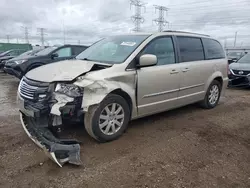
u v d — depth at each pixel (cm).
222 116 526
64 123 332
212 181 281
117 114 371
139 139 384
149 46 416
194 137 402
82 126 415
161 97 434
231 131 439
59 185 263
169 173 293
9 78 1116
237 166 318
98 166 302
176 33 480
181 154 342
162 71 424
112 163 310
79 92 324
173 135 406
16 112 514
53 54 900
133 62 386
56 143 304
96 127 344
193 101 524
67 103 316
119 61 386
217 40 606
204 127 450
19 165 298
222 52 610
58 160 294
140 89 394
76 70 347
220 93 604
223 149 364
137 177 282
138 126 442
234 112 562
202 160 329
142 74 392
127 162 313
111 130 369
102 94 336
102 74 345
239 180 287
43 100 319
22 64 857
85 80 327
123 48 417
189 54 496
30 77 356
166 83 435
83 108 324
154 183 272
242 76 854
